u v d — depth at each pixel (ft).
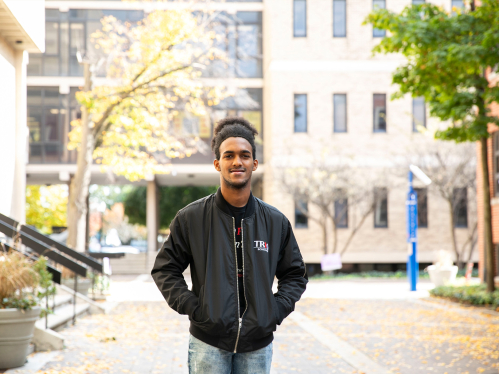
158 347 26.43
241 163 9.38
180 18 53.11
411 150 81.20
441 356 24.30
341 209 81.66
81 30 84.38
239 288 9.39
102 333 29.84
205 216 9.57
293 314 39.37
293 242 10.16
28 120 82.99
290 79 82.17
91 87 52.95
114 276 83.05
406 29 37.29
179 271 9.74
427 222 82.64
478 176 54.75
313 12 82.84
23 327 21.20
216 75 60.59
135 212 118.11
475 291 45.19
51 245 33.91
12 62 34.60
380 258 81.61
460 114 38.88
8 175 33.76
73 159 82.84
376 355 24.62
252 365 9.36
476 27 37.29
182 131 83.82
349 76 82.84
